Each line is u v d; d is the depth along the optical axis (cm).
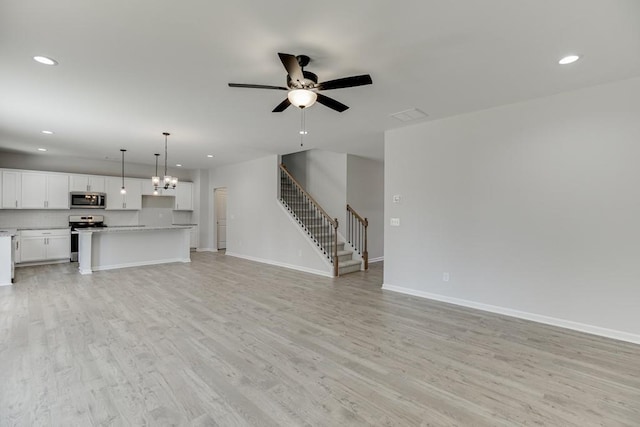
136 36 232
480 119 393
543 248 349
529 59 262
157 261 719
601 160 314
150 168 877
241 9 200
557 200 339
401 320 357
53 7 197
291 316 368
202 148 633
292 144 592
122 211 833
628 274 301
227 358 263
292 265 667
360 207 730
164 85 319
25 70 287
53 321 344
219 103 370
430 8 197
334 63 271
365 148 628
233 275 594
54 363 252
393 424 184
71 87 324
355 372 243
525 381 231
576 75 292
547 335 315
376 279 569
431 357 269
